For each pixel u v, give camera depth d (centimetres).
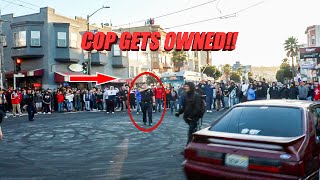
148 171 711
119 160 820
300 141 455
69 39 3734
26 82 3659
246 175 442
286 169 421
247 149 452
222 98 2416
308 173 446
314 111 556
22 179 660
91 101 2698
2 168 750
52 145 1056
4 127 1589
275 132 491
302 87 1970
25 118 2098
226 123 545
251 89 2059
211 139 491
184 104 859
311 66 4781
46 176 680
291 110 529
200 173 484
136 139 1150
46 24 3619
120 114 2247
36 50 3584
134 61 4903
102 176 677
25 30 3575
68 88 2791
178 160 810
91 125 1591
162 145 1023
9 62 3747
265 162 432
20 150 976
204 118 1734
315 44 6862
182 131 1326
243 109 563
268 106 553
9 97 2645
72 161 817
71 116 2156
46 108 2500
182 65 7012
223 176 459
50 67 3625
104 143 1079
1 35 3094
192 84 849
